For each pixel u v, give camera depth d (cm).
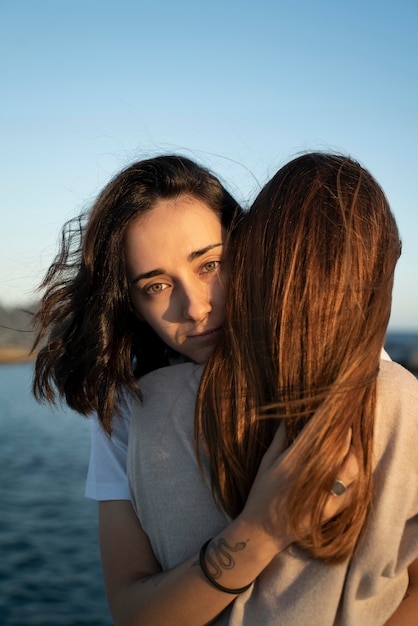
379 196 153
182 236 161
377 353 138
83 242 173
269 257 147
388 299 143
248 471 146
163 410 162
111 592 167
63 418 3269
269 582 145
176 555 157
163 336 170
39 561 1163
